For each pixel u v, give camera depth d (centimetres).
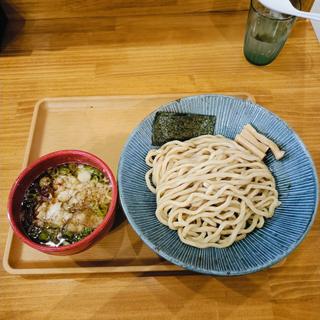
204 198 86
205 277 81
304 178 81
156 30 125
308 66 115
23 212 81
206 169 89
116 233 87
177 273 82
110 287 80
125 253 84
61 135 103
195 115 92
